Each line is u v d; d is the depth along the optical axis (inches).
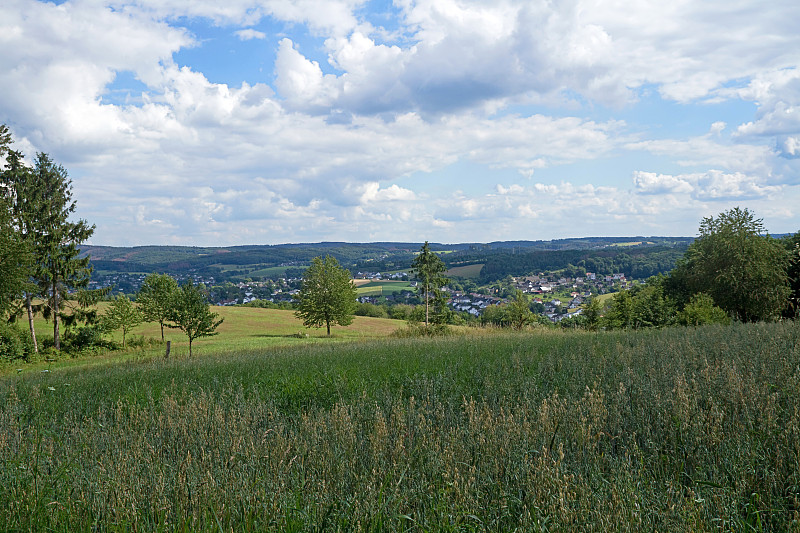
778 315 1421.0
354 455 177.2
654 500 130.3
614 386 265.7
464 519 127.6
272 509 134.4
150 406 300.4
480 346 557.3
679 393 202.5
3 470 172.1
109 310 1850.4
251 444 186.2
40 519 136.6
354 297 2475.4
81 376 553.3
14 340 1521.9
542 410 203.3
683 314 1173.1
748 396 203.6
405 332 1734.7
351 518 125.6
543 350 482.6
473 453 174.1
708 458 158.2
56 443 224.1
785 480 139.9
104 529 135.5
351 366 440.8
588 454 170.1
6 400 361.7
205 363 603.8
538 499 132.0
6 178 1630.2
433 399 271.4
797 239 1514.5
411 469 164.4
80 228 1753.2
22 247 1300.4
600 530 113.5
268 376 416.8
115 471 169.5
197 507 140.8
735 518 122.0
